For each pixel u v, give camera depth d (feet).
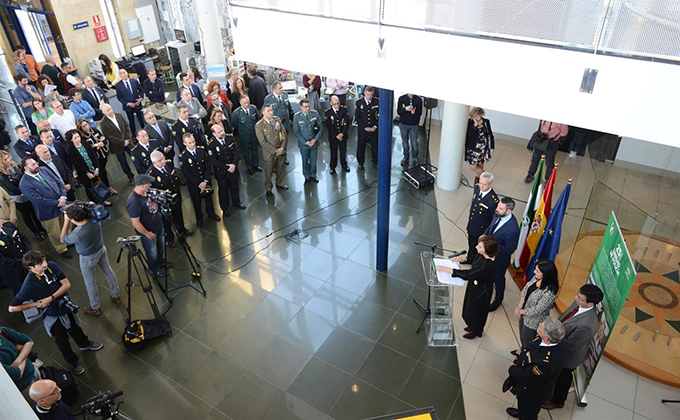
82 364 16.60
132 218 18.43
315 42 14.80
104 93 32.83
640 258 20.01
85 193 25.63
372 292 19.34
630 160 26.21
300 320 18.16
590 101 10.72
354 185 26.13
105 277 20.26
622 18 9.64
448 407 15.02
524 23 10.80
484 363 16.43
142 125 30.68
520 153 29.12
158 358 16.79
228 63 34.45
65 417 12.23
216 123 24.00
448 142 24.20
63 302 15.23
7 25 37.22
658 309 17.84
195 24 40.09
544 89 11.17
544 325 12.81
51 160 21.40
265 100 27.66
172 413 14.97
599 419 14.60
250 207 24.54
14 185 20.92
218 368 16.39
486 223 18.26
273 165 24.79
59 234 20.95
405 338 17.38
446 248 21.50
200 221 23.09
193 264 20.89
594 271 15.19
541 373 12.82
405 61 13.16
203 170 22.11
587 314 13.28
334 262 20.88
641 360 16.15
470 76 12.17
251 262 20.98
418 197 25.12
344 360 16.61
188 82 27.71
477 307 16.22
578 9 10.05
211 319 18.29
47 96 28.07
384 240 19.49
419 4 12.14
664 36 9.39
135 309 18.74
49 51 37.91
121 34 40.06
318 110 31.50
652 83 9.84
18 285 17.62
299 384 15.81
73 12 36.19
